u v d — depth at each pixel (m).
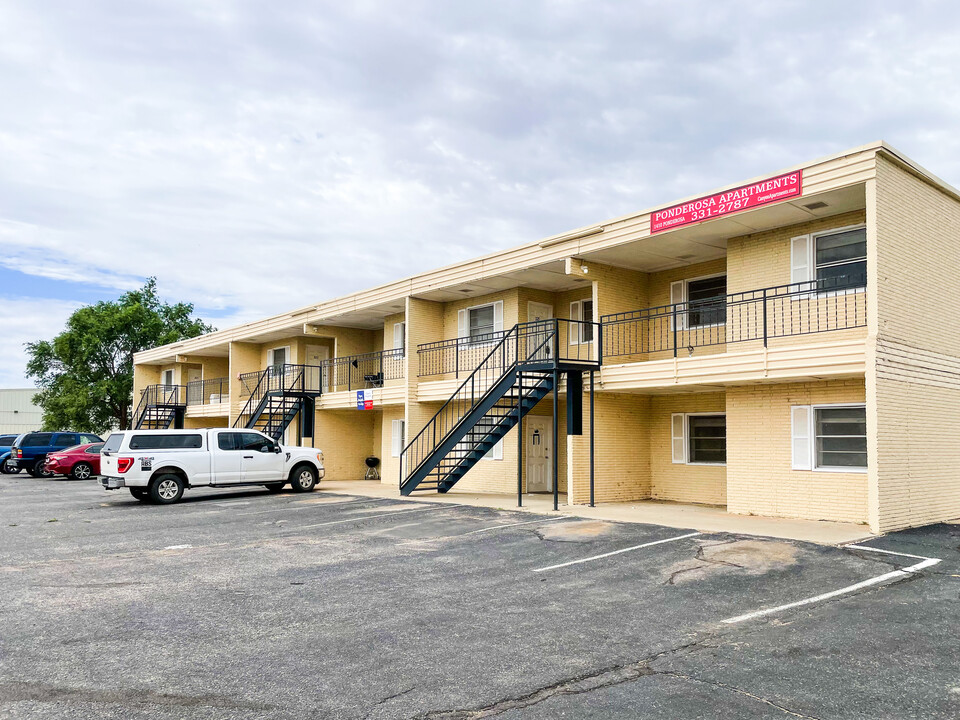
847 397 13.23
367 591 8.58
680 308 17.39
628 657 6.25
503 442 20.47
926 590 8.23
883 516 11.50
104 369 49.47
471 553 10.74
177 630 7.08
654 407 18.14
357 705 5.29
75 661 6.19
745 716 5.06
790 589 8.36
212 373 36.69
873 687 5.56
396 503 17.17
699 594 8.24
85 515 15.73
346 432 27.09
